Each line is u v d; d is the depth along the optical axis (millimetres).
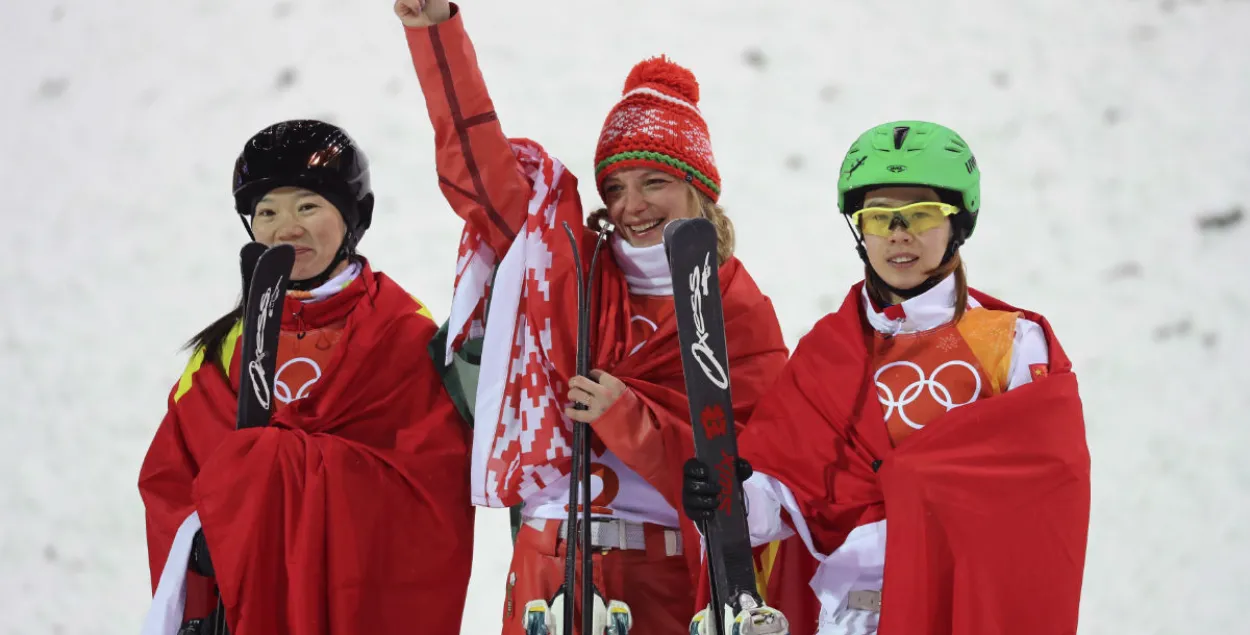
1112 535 17141
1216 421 17859
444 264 18781
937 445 9414
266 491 10539
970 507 9273
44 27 21625
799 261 18750
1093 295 18578
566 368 10539
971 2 20297
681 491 9977
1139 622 16547
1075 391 9570
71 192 20547
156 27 21359
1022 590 9188
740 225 18969
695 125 10906
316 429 10938
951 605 9281
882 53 20094
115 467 18656
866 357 9906
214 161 20469
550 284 10672
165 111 20859
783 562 10430
